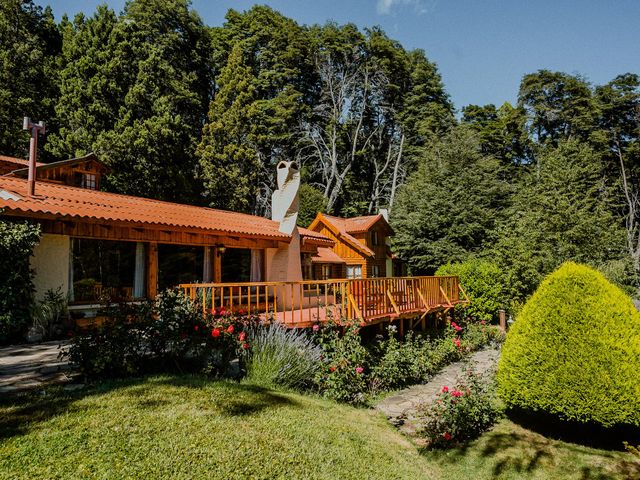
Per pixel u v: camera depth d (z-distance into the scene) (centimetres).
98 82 2483
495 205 2975
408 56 4750
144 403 491
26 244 854
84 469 346
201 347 673
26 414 438
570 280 673
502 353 735
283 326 830
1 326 823
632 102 4150
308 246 1748
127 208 1151
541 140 4378
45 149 2431
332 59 4450
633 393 592
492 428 689
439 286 1523
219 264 1286
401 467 486
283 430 483
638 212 4203
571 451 605
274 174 3919
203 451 401
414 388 900
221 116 3238
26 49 2552
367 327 1145
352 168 4603
